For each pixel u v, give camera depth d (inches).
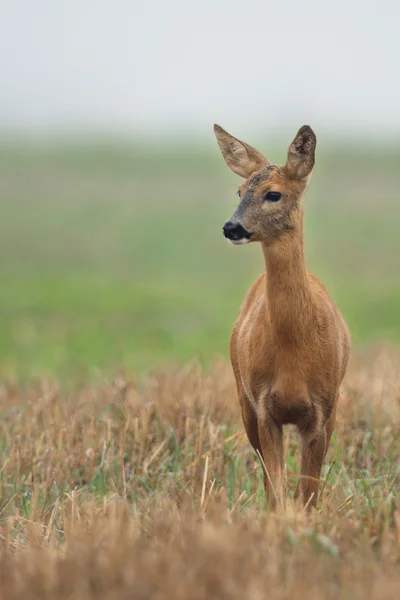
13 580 454.9
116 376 900.6
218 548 459.8
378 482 596.7
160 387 792.3
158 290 1766.7
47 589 445.4
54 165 4106.8
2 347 1289.4
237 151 636.1
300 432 602.9
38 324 1454.2
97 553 474.0
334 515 523.8
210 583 439.2
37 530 532.4
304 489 581.6
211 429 659.4
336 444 665.0
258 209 588.7
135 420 685.9
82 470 662.5
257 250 2247.8
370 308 1550.2
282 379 588.1
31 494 614.2
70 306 1596.9
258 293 634.2
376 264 2050.9
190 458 650.8
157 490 608.7
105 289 1768.0
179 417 703.1
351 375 861.2
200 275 1988.2
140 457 665.0
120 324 1455.5
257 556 462.6
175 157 4505.4
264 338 592.1
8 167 4001.0
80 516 546.9
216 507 506.6
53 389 832.9
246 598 425.4
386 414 725.3
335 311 617.6
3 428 729.0
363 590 435.5
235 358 645.9
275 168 602.9
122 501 574.6
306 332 583.8
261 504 569.0
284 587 446.0
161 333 1380.4
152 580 444.1
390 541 488.7
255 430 633.0
